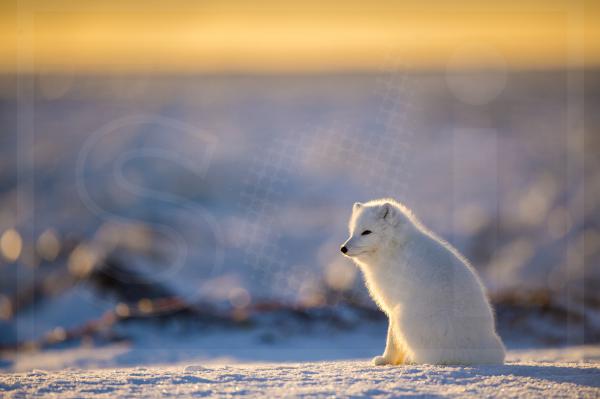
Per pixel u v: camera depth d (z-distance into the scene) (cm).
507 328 2052
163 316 2150
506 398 635
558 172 4516
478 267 3278
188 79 13625
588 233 3416
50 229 3722
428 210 4012
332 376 761
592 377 731
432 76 8000
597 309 2247
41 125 7844
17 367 1644
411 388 674
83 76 13600
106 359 1712
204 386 701
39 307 2525
